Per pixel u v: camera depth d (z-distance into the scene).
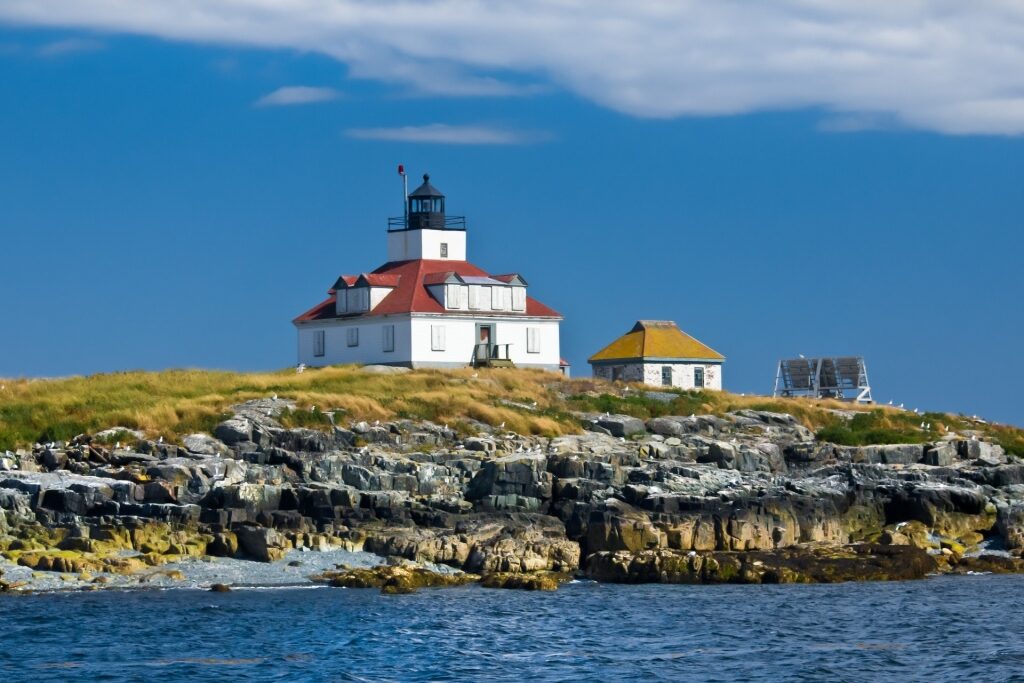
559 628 170.50
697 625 172.75
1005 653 160.12
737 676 150.62
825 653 160.00
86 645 157.75
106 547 194.12
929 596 191.00
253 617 171.75
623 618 176.00
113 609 173.88
